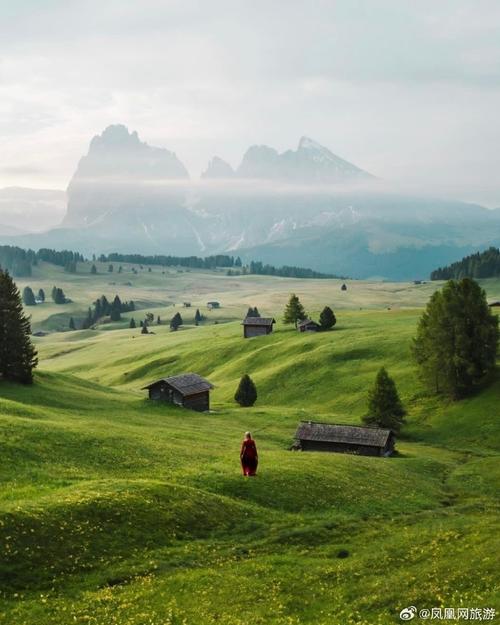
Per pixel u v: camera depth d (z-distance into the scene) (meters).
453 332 102.69
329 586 31.69
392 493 53.56
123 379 159.75
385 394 93.75
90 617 27.48
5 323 95.44
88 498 38.19
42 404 85.69
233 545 37.31
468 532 38.91
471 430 90.06
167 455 57.91
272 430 91.62
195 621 27.45
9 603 28.11
